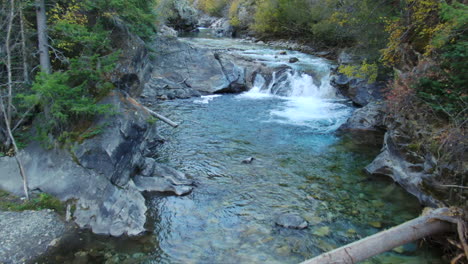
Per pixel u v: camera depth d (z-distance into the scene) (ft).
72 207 25.95
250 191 31.04
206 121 51.39
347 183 32.96
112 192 26.45
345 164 37.40
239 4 162.40
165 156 38.32
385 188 31.99
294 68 74.18
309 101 64.59
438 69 28.94
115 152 27.48
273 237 24.31
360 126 48.80
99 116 29.53
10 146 30.07
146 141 37.96
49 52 32.40
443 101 27.61
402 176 31.91
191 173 34.35
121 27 43.04
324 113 56.75
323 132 47.52
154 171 32.40
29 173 28.17
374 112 49.16
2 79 31.45
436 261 21.81
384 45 52.75
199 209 27.78
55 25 31.07
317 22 107.04
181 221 26.12
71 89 27.99
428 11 37.58
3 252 21.44
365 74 53.26
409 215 27.40
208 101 63.36
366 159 38.78
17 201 26.14
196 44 111.55
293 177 34.09
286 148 41.68
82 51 33.76
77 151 27.73
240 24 154.40
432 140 27.37
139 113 31.45
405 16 44.11
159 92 64.69
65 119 27.84
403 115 32.40
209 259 22.04
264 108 59.36
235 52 94.99
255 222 26.16
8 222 23.95
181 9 151.64
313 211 27.91
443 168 25.64
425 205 28.30
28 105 29.12
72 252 22.29
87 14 38.83
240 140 43.98
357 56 62.34
